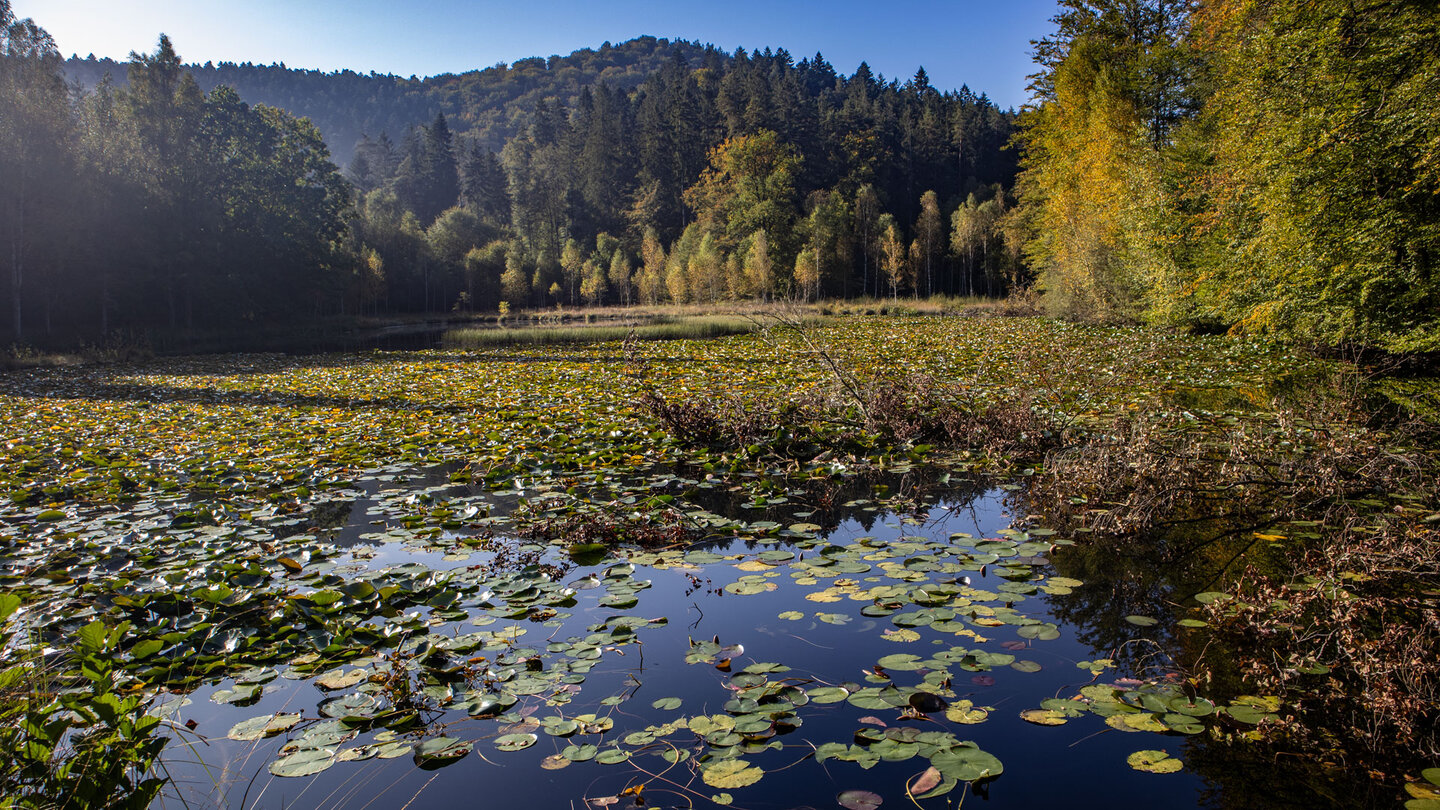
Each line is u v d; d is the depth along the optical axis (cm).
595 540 438
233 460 670
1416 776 212
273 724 249
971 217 5256
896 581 366
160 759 232
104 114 3094
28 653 289
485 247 6234
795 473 590
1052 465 583
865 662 284
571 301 6094
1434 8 903
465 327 3731
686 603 346
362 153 10056
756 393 939
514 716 252
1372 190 981
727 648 296
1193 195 1552
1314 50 1004
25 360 1888
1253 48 1127
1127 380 1004
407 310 5650
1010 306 2988
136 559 409
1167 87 2038
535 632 315
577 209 7006
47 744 207
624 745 234
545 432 770
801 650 295
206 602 346
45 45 2633
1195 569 378
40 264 2575
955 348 1525
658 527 452
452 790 215
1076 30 2298
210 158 3294
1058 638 301
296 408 1007
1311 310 1117
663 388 1053
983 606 329
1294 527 435
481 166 7969
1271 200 1068
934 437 720
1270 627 297
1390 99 947
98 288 2781
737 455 652
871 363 1280
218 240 3241
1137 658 285
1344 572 328
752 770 216
